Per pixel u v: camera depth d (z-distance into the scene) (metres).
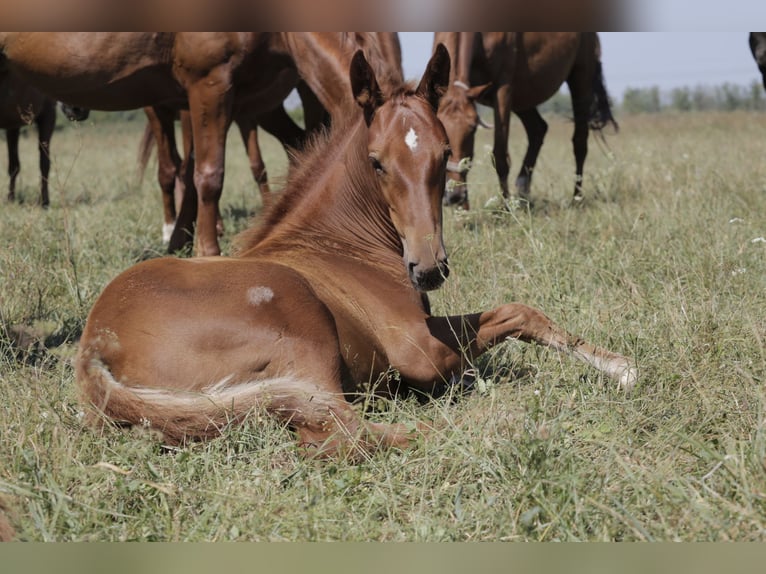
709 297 4.57
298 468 3.22
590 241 6.30
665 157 11.50
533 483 2.91
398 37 6.03
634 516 2.80
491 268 5.41
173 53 6.26
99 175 13.91
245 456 3.31
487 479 3.08
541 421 3.38
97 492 3.03
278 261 4.02
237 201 10.23
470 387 4.11
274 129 8.01
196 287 3.46
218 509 2.93
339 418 3.38
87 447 3.31
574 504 2.82
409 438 3.42
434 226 3.73
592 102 10.34
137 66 6.34
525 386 3.89
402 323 3.97
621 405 3.55
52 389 3.85
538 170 11.79
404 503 3.05
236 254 4.29
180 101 6.77
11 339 4.60
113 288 3.51
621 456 3.17
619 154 11.66
